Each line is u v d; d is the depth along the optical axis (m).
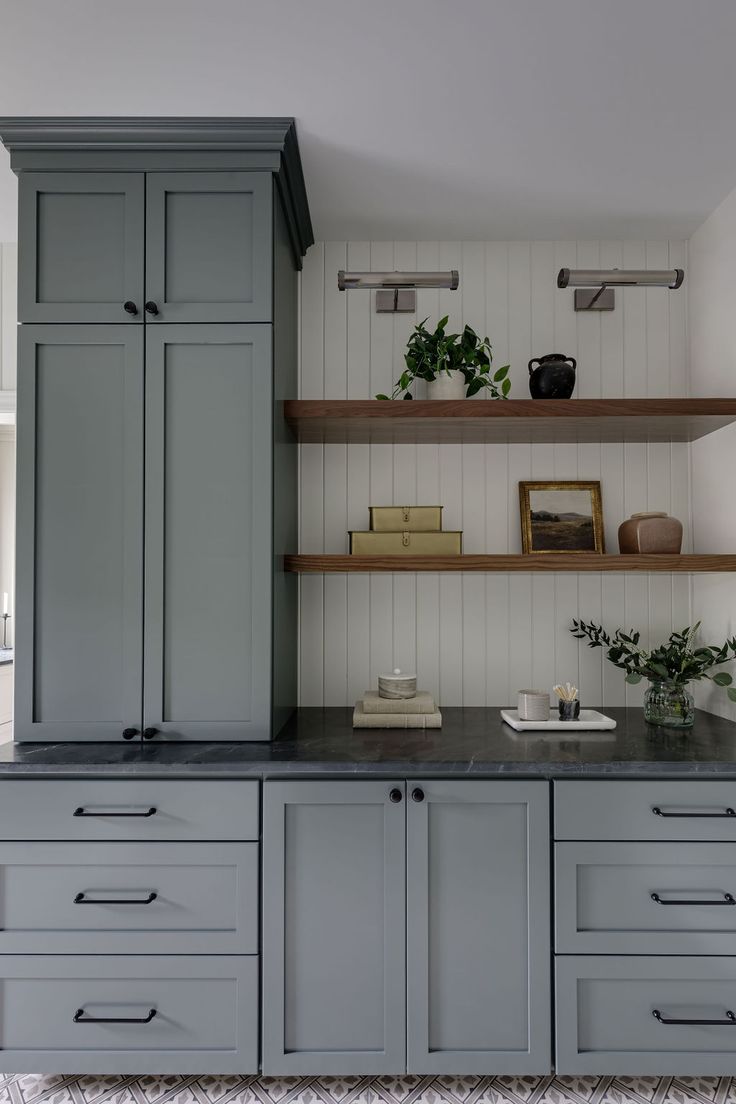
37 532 1.83
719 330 2.21
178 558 1.82
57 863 1.66
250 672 1.82
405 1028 1.66
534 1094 1.69
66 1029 1.67
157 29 1.47
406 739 1.91
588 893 1.69
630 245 2.45
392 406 2.02
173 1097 1.68
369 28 1.47
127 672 1.82
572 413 2.02
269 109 1.74
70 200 1.84
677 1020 1.65
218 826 1.67
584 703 2.39
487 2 1.40
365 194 2.14
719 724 2.13
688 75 1.63
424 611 2.40
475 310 2.42
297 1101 1.67
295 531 2.31
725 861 1.68
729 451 2.16
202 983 1.67
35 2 1.40
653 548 2.12
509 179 2.06
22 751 1.75
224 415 1.83
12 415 2.37
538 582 2.41
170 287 1.83
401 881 1.67
